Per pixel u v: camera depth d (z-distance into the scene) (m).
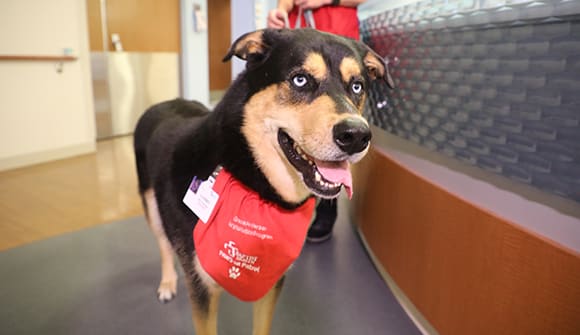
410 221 1.94
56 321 1.85
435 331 1.75
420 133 1.96
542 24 1.19
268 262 1.39
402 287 2.04
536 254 1.18
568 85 1.11
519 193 1.32
